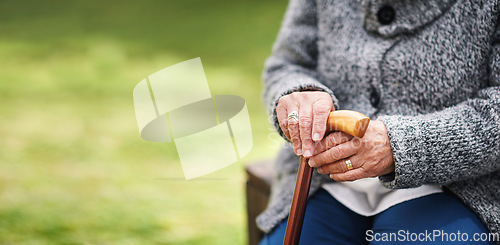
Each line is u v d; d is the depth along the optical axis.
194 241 1.97
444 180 0.93
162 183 2.50
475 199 0.99
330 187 1.13
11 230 2.01
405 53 1.02
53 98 3.91
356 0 1.09
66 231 2.03
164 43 5.57
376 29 1.06
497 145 0.91
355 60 1.08
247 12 6.48
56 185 2.45
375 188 1.07
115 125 3.32
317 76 1.20
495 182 0.99
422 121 0.93
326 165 0.95
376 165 0.91
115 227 2.07
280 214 1.16
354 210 1.09
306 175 0.96
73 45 5.54
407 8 1.01
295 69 1.22
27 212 2.17
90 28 6.26
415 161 0.90
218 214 2.19
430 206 1.01
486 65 0.98
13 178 2.52
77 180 2.52
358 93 1.09
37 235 1.98
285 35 1.27
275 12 6.34
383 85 1.05
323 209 1.12
